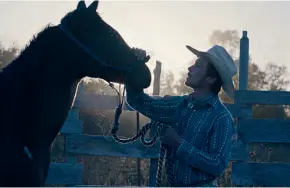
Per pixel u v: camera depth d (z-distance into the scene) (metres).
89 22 4.23
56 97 4.09
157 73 7.27
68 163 7.46
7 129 3.93
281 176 7.60
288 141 7.68
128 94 4.42
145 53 4.38
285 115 14.95
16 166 3.87
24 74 4.04
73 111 7.43
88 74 4.26
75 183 7.41
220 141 3.75
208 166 3.68
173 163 3.93
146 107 4.37
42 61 4.09
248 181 7.61
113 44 4.25
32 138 3.98
